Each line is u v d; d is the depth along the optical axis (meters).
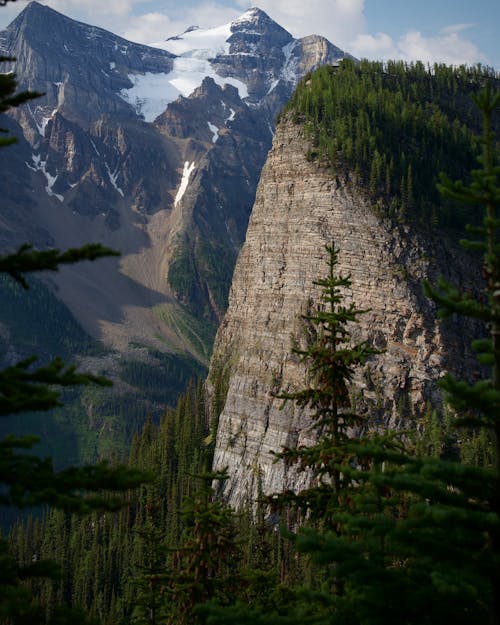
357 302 146.62
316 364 32.22
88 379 20.25
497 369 19.91
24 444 19.05
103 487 19.20
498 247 20.41
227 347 181.88
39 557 159.75
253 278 172.12
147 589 45.16
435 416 128.38
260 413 151.88
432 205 154.38
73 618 18.69
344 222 153.50
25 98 22.25
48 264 20.17
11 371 19.73
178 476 155.62
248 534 113.06
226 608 20.36
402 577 19.69
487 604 19.20
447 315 20.48
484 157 20.55
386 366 139.62
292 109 178.25
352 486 29.42
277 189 169.88
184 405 186.12
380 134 166.00
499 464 19.31
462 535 18.58
